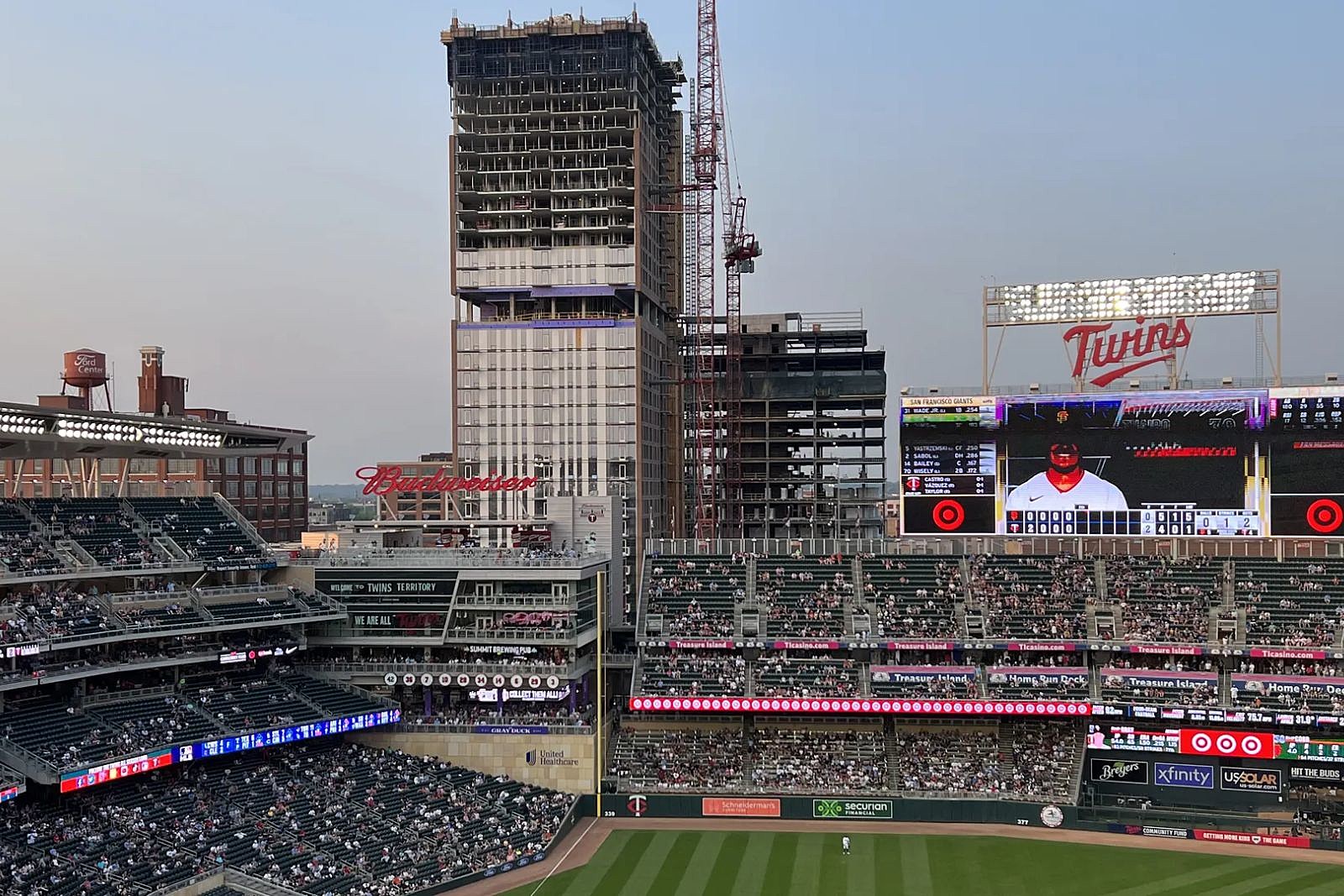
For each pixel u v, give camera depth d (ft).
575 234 631.56
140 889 221.46
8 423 261.44
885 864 267.59
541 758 314.14
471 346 634.84
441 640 332.19
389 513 489.67
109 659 272.51
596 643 358.02
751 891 249.75
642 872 263.29
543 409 629.10
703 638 338.75
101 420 283.59
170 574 307.17
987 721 328.08
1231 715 298.35
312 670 329.93
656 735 333.42
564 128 643.04
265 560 324.60
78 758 243.60
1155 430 344.90
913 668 328.49
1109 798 312.09
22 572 259.80
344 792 285.02
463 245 638.12
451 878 252.01
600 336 627.46
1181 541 363.35
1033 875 259.19
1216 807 305.32
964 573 358.02
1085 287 362.94
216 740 270.26
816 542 377.50
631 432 622.54
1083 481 350.84
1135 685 313.73
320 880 240.73
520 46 641.81
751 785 312.29
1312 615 322.34
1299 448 332.80
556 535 394.11
